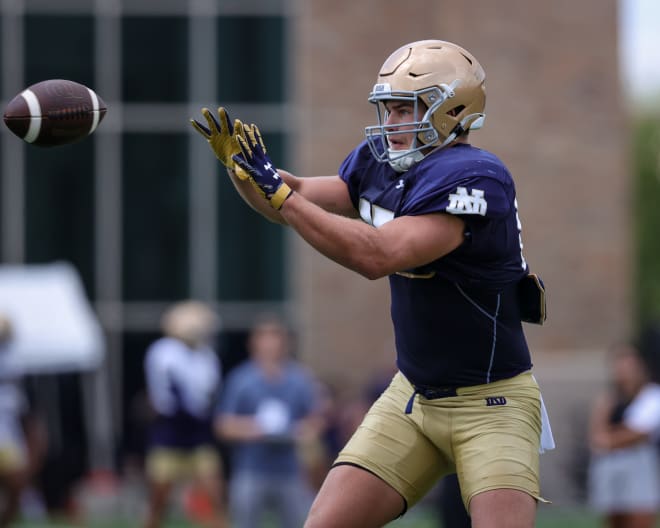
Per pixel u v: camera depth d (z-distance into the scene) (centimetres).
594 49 6688
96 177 6744
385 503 1744
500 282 1692
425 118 1683
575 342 6650
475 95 1714
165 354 4228
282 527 3744
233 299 6769
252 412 3712
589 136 6681
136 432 6375
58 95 1755
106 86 6738
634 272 13688
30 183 6725
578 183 6688
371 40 6756
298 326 6756
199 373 4272
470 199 1628
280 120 6769
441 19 6675
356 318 6738
